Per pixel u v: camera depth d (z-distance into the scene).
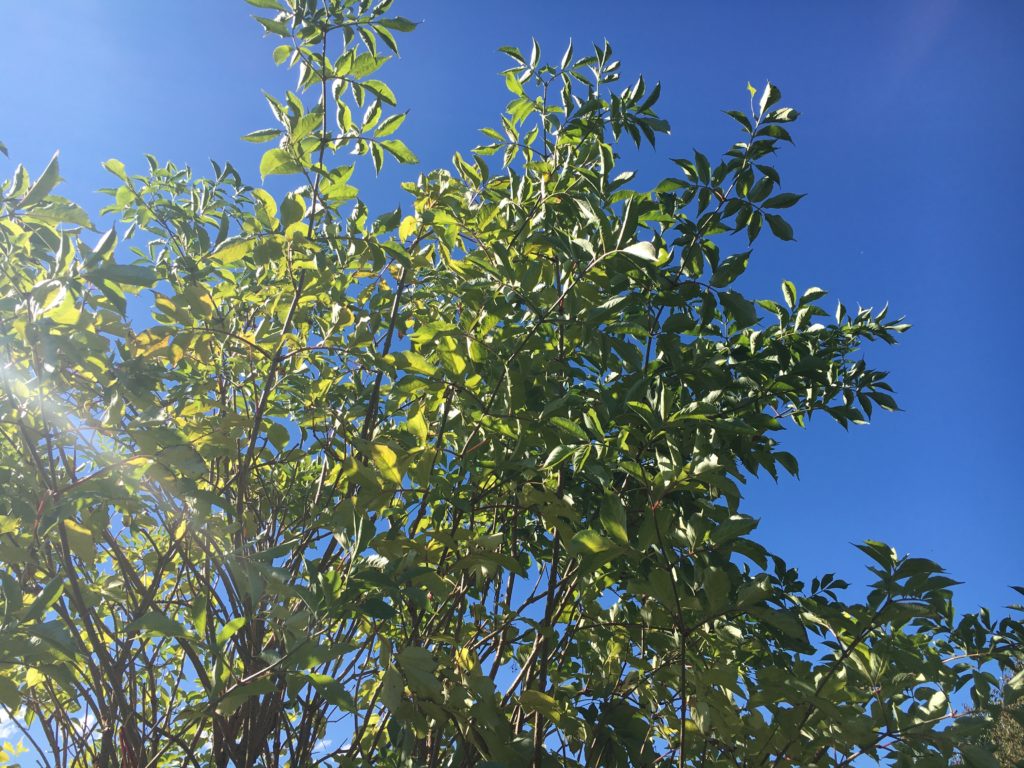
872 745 1.76
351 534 1.74
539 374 2.21
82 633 2.50
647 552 1.73
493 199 2.71
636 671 2.37
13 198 1.54
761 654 2.56
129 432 1.76
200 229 2.23
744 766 1.97
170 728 2.61
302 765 2.18
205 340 2.19
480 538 1.83
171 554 2.22
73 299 1.53
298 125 1.98
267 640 2.22
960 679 2.04
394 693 1.63
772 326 2.73
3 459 2.05
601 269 2.21
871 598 1.83
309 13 2.06
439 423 2.29
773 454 2.55
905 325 2.80
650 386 2.18
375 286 2.61
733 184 2.27
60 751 2.47
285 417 2.64
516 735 2.18
